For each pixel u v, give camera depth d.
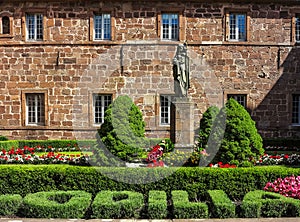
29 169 10.78
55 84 21.98
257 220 8.97
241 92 22.11
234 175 10.65
